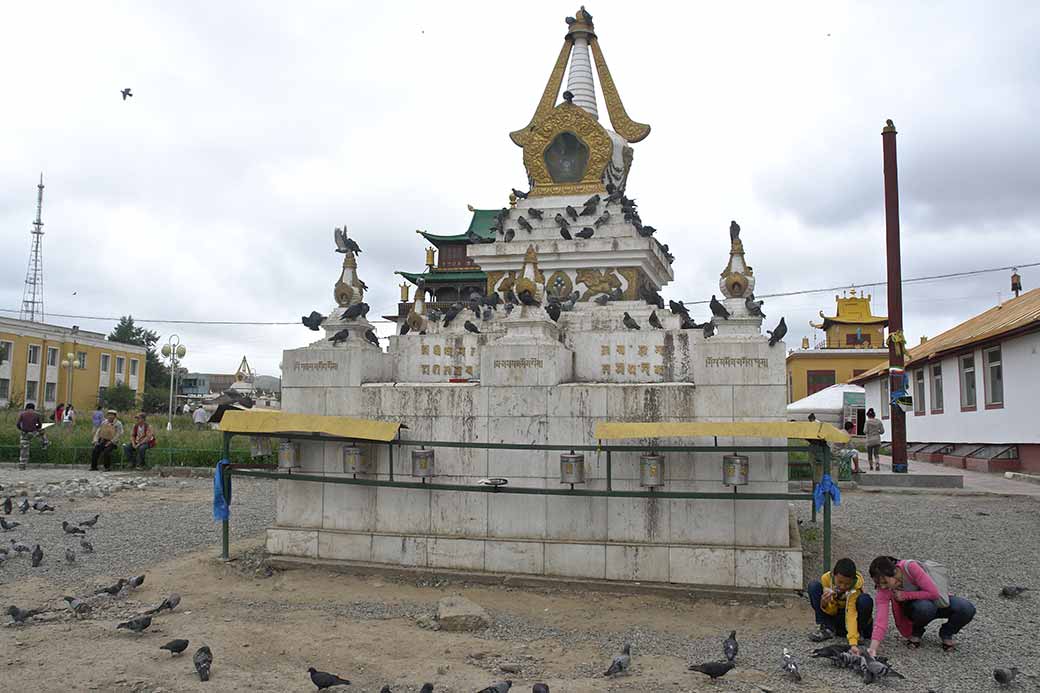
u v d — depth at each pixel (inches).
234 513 688.4
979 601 407.5
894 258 946.1
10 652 320.2
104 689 282.4
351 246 498.3
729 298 433.4
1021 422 1002.1
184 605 391.9
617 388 424.8
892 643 336.8
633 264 642.2
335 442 464.4
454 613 356.8
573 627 358.6
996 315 1250.0
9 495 800.9
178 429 1622.8
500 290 667.4
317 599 401.7
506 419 438.0
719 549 401.1
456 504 442.0
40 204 3198.8
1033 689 284.7
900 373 940.6
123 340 3553.2
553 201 692.1
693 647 332.8
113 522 637.9
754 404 407.2
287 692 283.0
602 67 764.6
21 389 2466.8
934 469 1136.8
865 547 546.0
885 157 948.0
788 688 286.7
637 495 403.9
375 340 506.9
